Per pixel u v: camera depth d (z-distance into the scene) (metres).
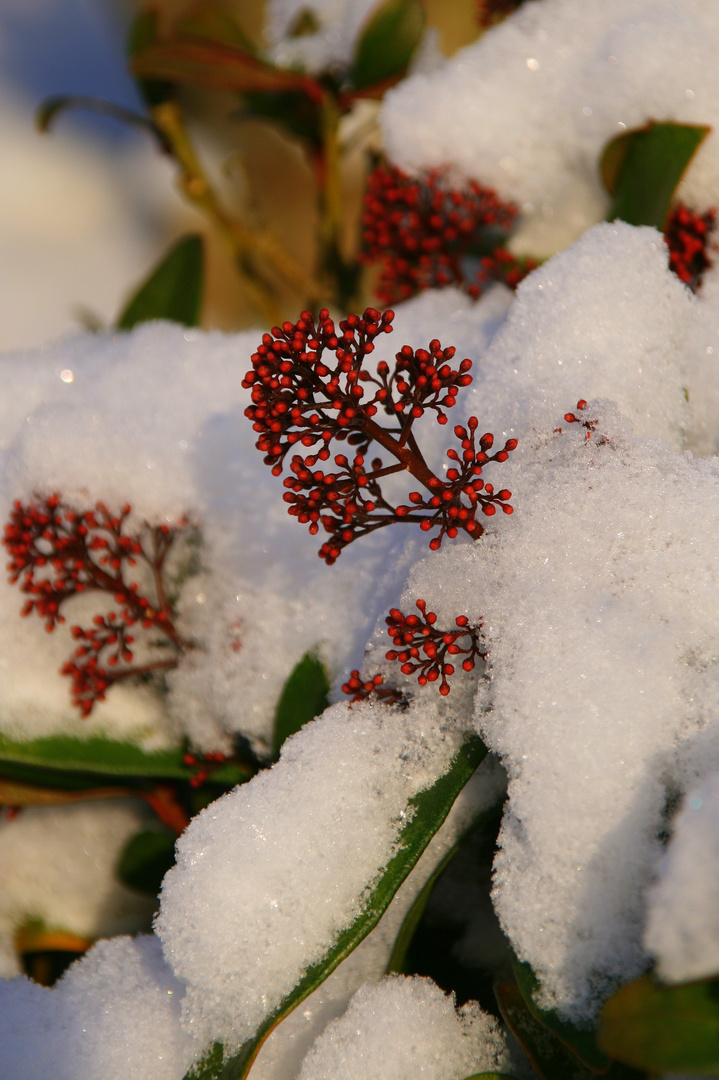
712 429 0.66
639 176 0.68
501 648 0.62
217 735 0.67
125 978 0.65
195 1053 0.63
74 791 0.68
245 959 0.62
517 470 0.64
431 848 0.64
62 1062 0.64
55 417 0.68
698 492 0.63
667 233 0.68
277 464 0.62
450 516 0.63
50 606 0.67
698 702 0.61
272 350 0.61
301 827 0.63
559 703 0.61
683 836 0.59
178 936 0.63
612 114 0.69
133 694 0.68
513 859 0.61
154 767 0.67
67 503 0.68
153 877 0.70
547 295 0.66
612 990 0.60
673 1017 0.58
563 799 0.61
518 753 0.62
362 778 0.63
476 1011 0.64
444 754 0.63
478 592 0.63
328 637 0.66
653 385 0.65
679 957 0.58
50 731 0.67
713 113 0.68
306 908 0.62
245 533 0.68
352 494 0.62
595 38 0.70
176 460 0.68
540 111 0.70
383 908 0.62
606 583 0.62
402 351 0.62
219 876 0.63
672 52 0.68
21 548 0.66
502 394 0.65
